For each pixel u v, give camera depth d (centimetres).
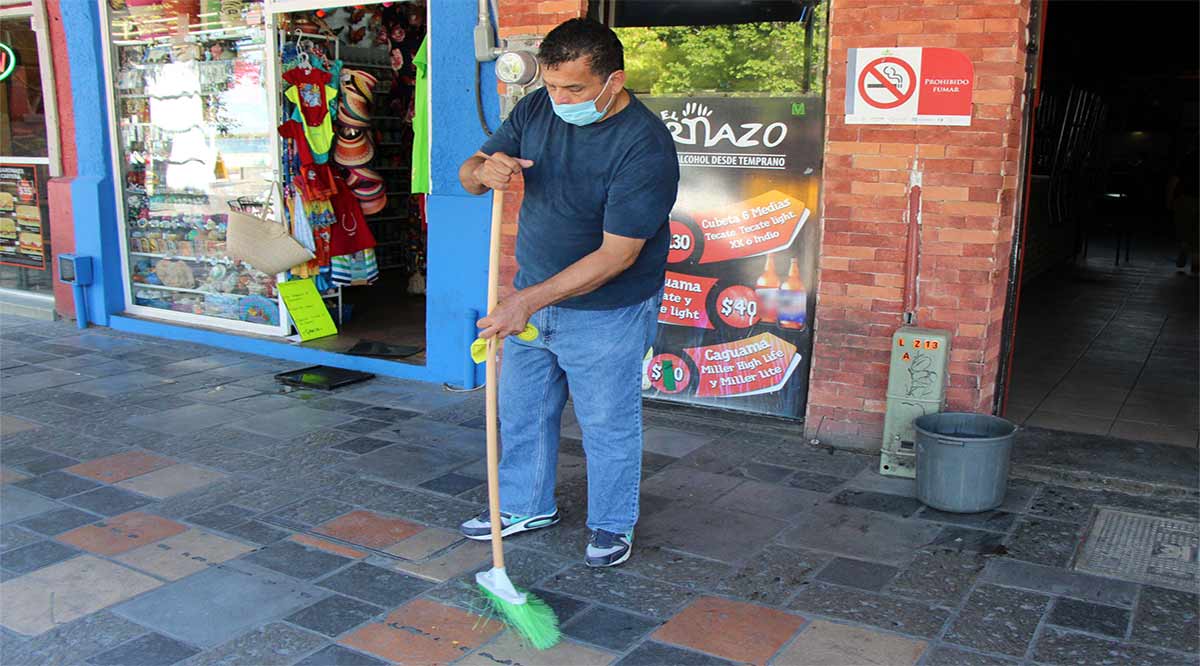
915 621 294
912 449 412
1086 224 1309
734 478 418
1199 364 620
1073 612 299
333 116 671
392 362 595
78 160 731
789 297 470
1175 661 271
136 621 295
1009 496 393
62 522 370
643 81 494
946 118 402
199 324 699
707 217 482
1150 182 1950
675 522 372
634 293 319
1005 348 441
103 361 629
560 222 313
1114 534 356
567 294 294
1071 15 1091
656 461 439
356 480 416
